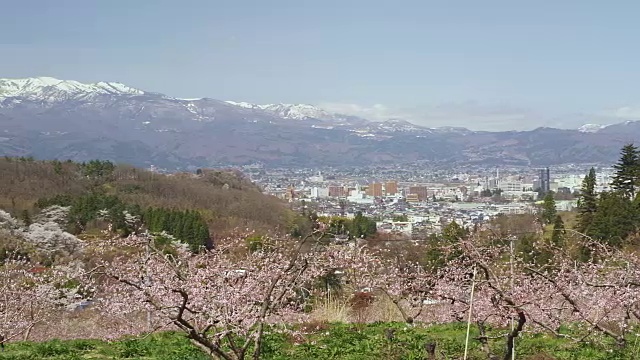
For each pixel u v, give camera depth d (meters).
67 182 70.69
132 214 47.78
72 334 20.00
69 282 20.58
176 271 11.27
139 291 10.59
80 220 46.06
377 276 20.11
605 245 15.50
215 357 10.59
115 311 12.88
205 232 36.72
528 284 14.28
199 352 14.07
